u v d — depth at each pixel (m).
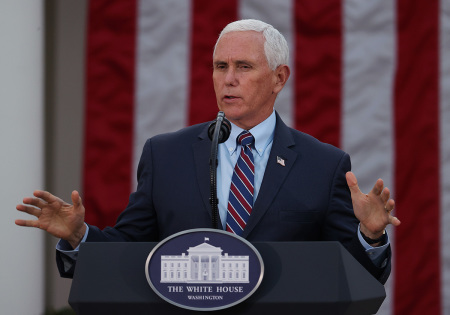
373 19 16.73
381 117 16.58
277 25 16.86
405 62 16.59
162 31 17.03
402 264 16.28
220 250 5.86
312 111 16.70
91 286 5.99
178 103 16.92
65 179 17.55
